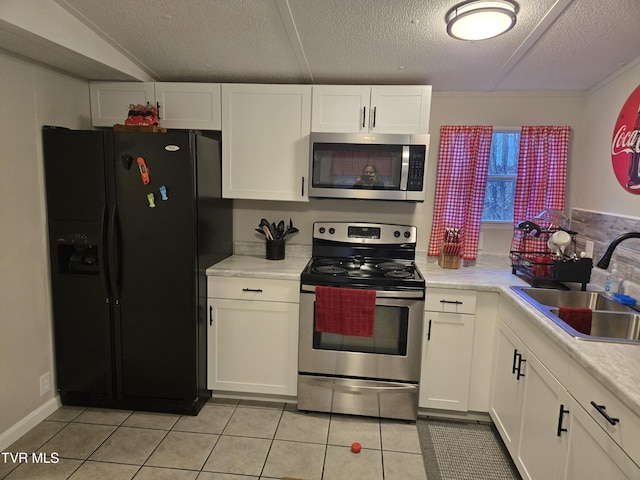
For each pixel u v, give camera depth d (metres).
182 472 2.00
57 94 2.42
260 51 2.27
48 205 2.35
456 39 1.99
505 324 2.23
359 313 2.36
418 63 2.33
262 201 3.05
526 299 2.03
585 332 1.87
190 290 2.39
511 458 2.15
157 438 2.26
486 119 2.82
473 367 2.46
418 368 2.43
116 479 1.94
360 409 2.49
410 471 2.05
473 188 2.82
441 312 2.42
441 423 2.49
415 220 2.97
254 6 1.78
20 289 2.22
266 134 2.69
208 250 2.59
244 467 2.04
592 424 1.31
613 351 1.40
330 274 2.46
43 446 2.17
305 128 2.66
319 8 1.75
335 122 2.63
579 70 2.32
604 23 1.77
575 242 2.69
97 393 2.51
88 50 2.13
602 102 2.47
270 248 2.89
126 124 2.43
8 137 2.10
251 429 2.37
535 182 2.76
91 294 2.42
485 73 2.45
